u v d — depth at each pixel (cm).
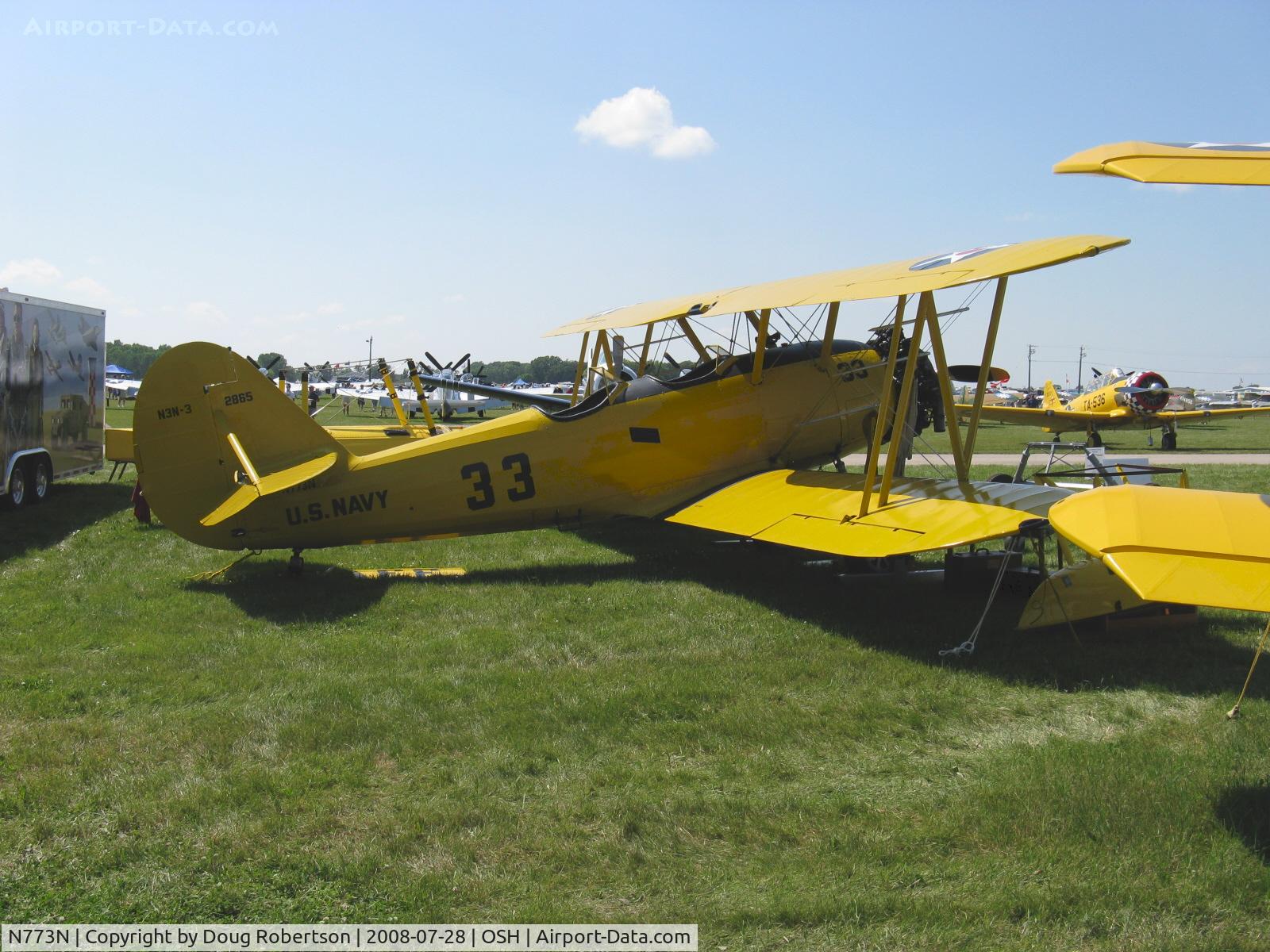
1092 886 373
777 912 359
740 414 1015
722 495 964
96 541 1148
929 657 670
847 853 404
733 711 568
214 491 894
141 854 409
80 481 1759
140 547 1115
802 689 609
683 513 948
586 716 559
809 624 755
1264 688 603
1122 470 907
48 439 1463
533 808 448
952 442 838
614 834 423
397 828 429
